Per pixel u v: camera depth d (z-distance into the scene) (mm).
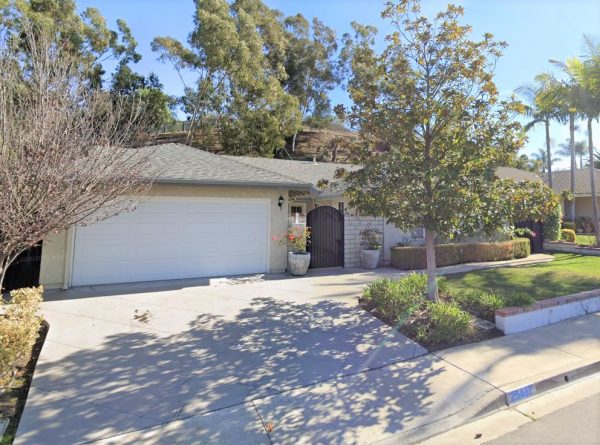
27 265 8148
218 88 26188
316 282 9078
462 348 4941
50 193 4113
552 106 15039
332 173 15805
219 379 4074
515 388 3854
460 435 3189
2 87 4559
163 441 3000
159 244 9141
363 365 4438
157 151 10555
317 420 3320
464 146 5820
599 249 14242
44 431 3105
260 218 10297
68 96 5094
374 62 6527
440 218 5555
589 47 12641
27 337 4391
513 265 11750
